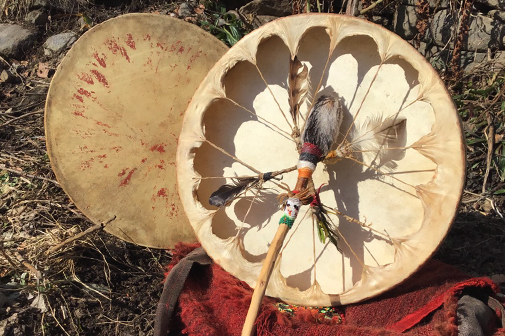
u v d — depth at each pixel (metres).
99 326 1.34
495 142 1.72
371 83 1.21
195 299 1.27
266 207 1.28
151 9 2.14
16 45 2.06
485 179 1.65
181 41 1.41
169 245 1.48
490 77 1.82
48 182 1.66
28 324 1.31
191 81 1.43
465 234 1.57
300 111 1.26
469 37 1.85
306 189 1.15
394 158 1.20
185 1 2.15
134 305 1.39
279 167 1.28
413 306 1.19
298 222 1.27
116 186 1.45
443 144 1.12
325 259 1.25
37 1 2.14
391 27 1.95
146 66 1.42
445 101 1.12
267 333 1.17
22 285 1.37
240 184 1.24
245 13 2.01
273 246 1.10
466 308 1.13
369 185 1.22
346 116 1.22
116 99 1.42
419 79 1.14
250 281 1.23
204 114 1.27
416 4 1.84
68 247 1.44
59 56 2.05
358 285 1.19
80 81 1.41
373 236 1.22
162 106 1.44
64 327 1.33
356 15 1.81
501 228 1.56
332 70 1.23
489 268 1.48
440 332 1.09
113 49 1.40
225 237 1.29
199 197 1.31
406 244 1.15
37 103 1.92
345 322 1.22
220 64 1.25
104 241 1.51
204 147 1.31
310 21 1.19
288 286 1.22
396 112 1.19
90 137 1.43
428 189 1.13
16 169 1.71
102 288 1.41
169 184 1.46
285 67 1.26
